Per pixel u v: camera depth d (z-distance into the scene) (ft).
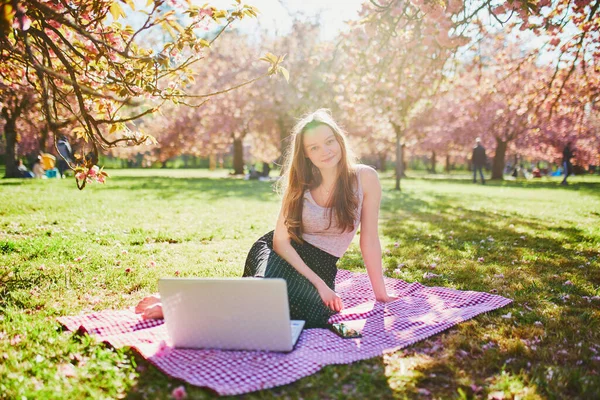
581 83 27.25
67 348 9.43
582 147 90.02
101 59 13.67
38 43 12.28
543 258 18.11
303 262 10.93
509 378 8.22
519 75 29.19
